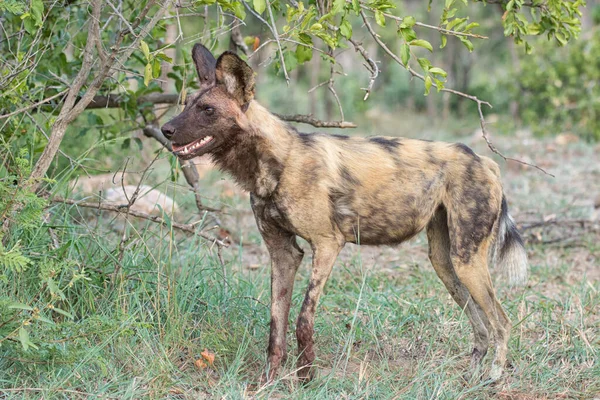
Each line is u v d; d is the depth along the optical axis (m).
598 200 15.84
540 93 26.22
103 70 7.42
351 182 7.52
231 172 7.50
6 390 6.41
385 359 7.82
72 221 9.52
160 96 10.64
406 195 7.67
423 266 11.92
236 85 7.16
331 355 8.20
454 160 7.81
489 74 39.31
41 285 7.48
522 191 17.16
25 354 6.68
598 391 7.37
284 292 7.69
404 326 9.04
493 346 8.37
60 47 9.70
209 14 14.14
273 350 7.52
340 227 7.61
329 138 7.64
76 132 13.07
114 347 7.42
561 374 7.66
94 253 8.80
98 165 13.78
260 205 7.53
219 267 9.30
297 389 7.00
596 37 26.33
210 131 7.15
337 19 10.98
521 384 7.47
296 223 7.36
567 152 22.38
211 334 7.82
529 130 26.42
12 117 8.57
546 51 26.50
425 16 36.38
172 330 7.68
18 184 6.76
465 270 7.70
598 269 11.93
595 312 9.58
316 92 35.62
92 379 6.99
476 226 7.70
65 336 6.92
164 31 10.01
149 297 8.21
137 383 6.86
